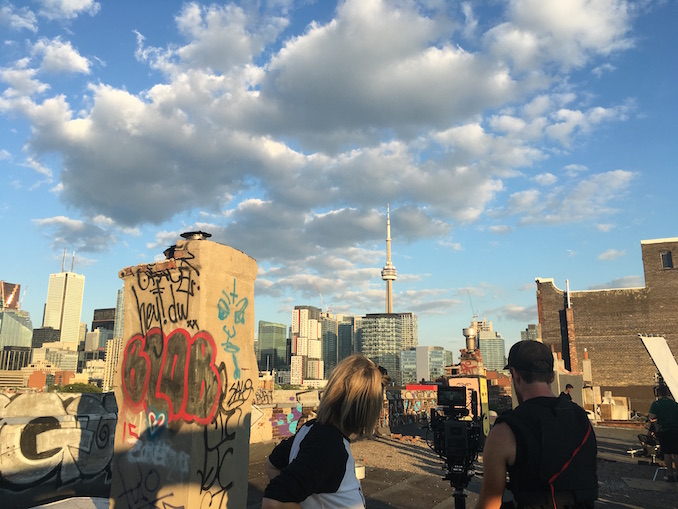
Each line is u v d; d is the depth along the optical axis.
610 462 11.00
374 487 7.61
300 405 10.66
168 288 4.48
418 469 9.20
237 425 4.50
